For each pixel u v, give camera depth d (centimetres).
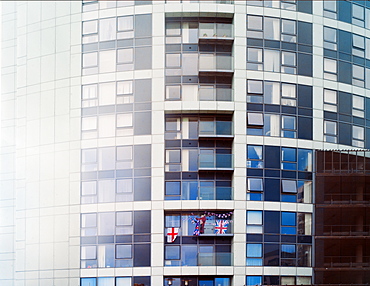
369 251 4484
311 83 4669
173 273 4294
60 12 4866
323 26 4778
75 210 4534
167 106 4462
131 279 4312
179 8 4569
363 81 4888
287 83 4600
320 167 4572
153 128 4456
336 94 4741
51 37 4872
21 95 4947
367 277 4444
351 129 4762
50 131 4762
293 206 4462
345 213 4525
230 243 4409
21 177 4825
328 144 4638
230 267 4300
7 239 5047
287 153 4512
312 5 4772
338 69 4781
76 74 4712
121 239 4378
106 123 4562
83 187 4544
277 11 4662
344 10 4884
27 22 5012
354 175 4566
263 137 4475
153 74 4525
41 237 4647
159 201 4366
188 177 4434
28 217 4741
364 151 4606
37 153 4788
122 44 4619
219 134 4500
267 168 4450
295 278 4375
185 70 4553
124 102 4541
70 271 4466
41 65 4884
